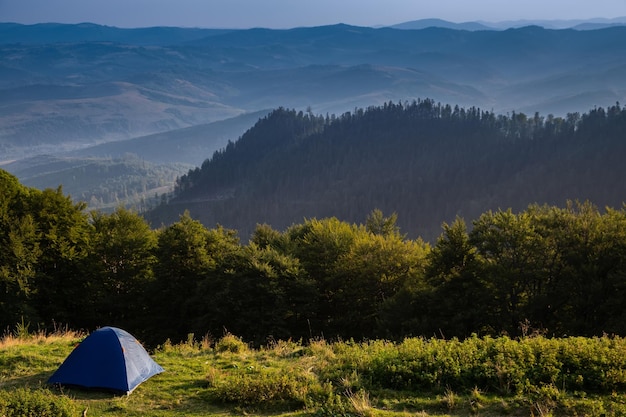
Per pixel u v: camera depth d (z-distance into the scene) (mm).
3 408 9180
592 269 31250
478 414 9250
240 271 38594
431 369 10945
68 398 10297
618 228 32688
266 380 10758
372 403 9961
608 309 30125
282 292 36938
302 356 13906
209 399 10648
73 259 39250
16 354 13523
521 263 33875
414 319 31875
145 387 11375
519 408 9328
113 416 9859
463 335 31281
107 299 39875
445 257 35125
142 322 39969
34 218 39594
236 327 36031
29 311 33969
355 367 11594
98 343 11617
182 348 15492
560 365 10594
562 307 33219
